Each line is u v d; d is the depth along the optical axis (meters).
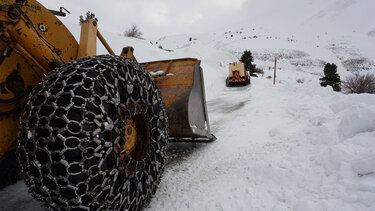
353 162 2.18
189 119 3.65
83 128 1.44
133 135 2.04
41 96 1.54
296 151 3.19
